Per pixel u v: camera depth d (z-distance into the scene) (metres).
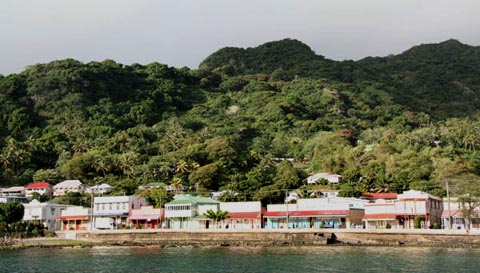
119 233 157.50
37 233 159.75
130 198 190.00
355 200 170.88
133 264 101.12
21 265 100.44
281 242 140.12
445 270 86.19
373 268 89.94
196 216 175.50
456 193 158.88
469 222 148.75
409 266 91.44
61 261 106.88
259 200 195.50
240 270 90.94
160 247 140.88
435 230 130.75
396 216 155.00
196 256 114.06
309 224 163.75
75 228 187.62
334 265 94.62
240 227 168.38
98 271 92.00
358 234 137.38
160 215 179.50
